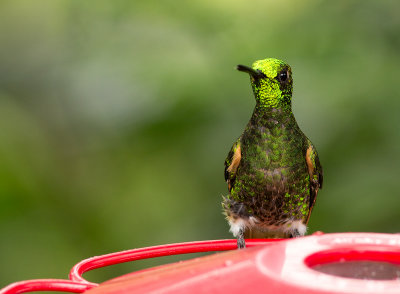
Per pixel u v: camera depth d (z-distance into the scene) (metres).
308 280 3.19
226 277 3.41
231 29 12.04
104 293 3.79
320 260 3.62
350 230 10.38
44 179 12.19
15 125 12.38
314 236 3.88
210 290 3.35
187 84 11.50
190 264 3.88
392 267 3.63
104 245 12.11
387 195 10.31
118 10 12.84
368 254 3.67
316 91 10.87
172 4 12.54
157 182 12.06
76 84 12.52
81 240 12.16
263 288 3.21
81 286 4.37
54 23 13.26
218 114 11.45
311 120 10.77
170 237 11.80
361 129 10.70
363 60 11.15
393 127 10.65
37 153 12.34
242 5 12.16
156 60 11.95
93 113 12.26
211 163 11.57
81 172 12.45
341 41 11.41
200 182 11.80
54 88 12.73
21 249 11.55
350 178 10.54
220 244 6.05
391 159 10.55
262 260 3.48
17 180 11.73
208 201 11.81
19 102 12.73
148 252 5.67
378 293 3.02
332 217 10.47
